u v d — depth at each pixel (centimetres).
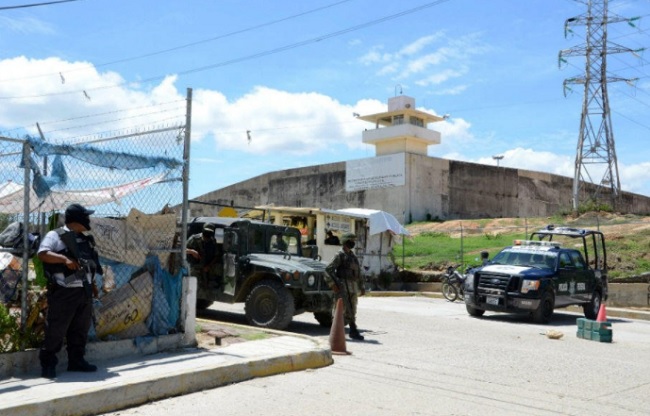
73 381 659
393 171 4328
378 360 933
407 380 803
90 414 607
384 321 1442
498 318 1672
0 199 843
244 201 5200
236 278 1229
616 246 2645
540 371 907
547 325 1562
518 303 1582
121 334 827
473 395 736
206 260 1256
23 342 713
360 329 1278
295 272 1175
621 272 2267
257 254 1276
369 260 2592
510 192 4903
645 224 3062
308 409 646
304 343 945
